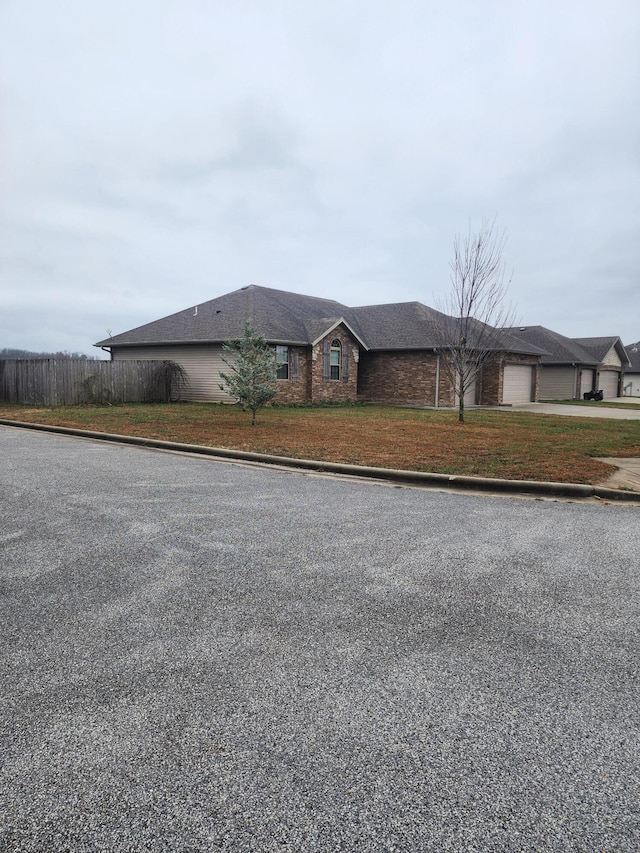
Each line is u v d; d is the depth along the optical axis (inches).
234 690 92.7
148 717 84.8
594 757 77.2
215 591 134.6
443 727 83.4
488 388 955.3
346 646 108.3
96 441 425.4
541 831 64.2
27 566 150.1
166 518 200.7
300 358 850.8
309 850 61.4
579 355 1267.2
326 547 169.3
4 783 70.8
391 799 68.8
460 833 63.8
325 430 484.4
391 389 930.7
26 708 86.7
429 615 122.6
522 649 108.0
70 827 64.2
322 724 83.7
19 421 530.9
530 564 156.9
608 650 108.0
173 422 532.4
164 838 62.8
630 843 62.7
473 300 620.4
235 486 261.7
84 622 117.3
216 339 802.8
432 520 204.2
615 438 448.5
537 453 356.8
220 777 72.3
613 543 178.5
